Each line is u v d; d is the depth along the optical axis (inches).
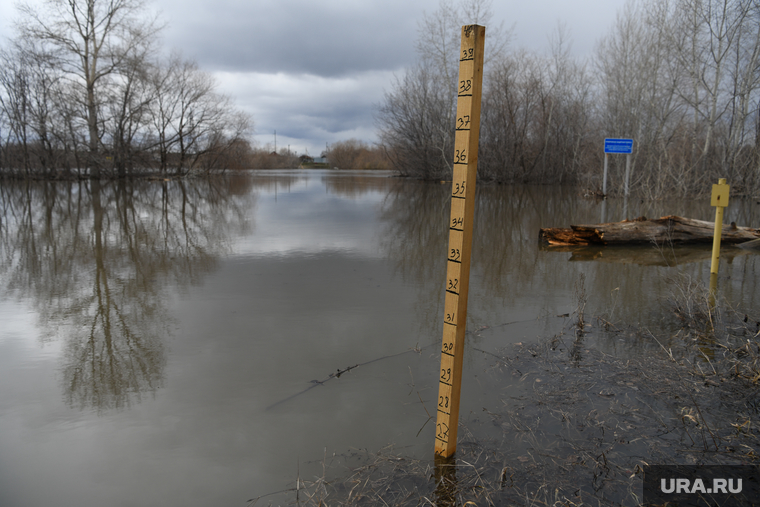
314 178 1460.4
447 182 1178.0
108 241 340.2
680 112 773.3
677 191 666.8
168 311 185.3
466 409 111.9
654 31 738.8
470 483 85.9
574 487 84.2
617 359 138.2
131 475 90.9
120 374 132.0
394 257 290.2
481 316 179.9
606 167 708.0
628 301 197.9
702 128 748.0
